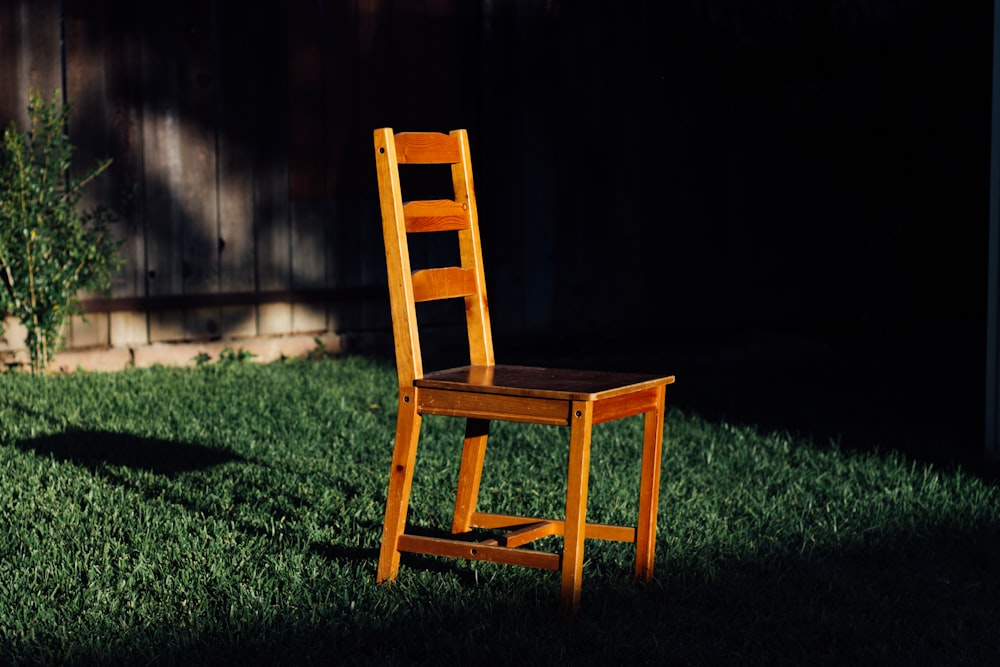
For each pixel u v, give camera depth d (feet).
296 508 13.60
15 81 22.12
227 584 10.86
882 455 16.66
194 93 23.81
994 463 16.30
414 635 9.84
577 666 9.28
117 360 23.17
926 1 24.41
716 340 28.40
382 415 18.93
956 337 29.50
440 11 25.76
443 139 12.00
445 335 26.11
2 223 21.33
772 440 17.38
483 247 26.17
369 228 25.76
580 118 26.76
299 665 9.20
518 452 16.62
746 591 11.07
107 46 22.93
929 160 28.48
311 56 24.79
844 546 12.56
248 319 24.80
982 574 11.78
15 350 22.40
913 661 9.49
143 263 23.58
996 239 16.33
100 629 9.84
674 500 14.20
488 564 11.76
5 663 9.19
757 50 25.94
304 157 24.95
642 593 11.03
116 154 23.18
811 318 29.40
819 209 29.09
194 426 17.49
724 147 28.09
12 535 12.16
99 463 15.34
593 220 27.09
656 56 27.27
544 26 26.27
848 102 25.17
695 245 28.09
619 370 24.67
